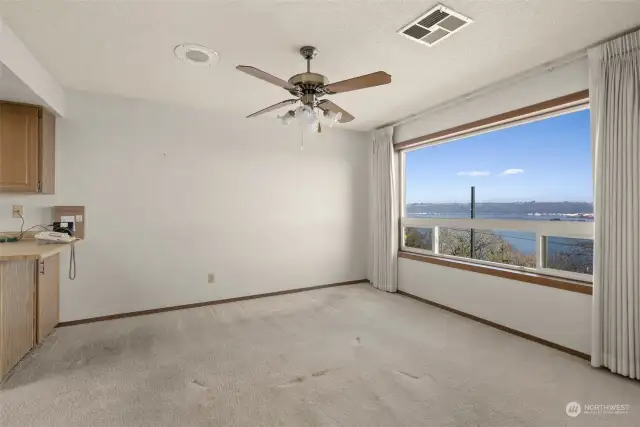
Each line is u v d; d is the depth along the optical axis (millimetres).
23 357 2545
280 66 2719
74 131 3277
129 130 3516
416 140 4156
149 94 3396
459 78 2986
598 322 2365
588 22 2102
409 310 3762
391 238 4496
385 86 3164
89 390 2111
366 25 2127
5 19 2027
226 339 2932
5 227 3033
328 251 4770
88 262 3348
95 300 3383
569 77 2629
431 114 3945
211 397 2047
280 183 4387
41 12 1962
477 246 3658
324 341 2898
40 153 2900
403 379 2264
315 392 2105
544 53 2514
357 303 4020
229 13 1993
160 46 2389
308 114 2191
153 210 3641
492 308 3281
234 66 2725
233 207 4078
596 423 1791
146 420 1824
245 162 4148
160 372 2344
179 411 1905
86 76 2916
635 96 2201
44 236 2668
